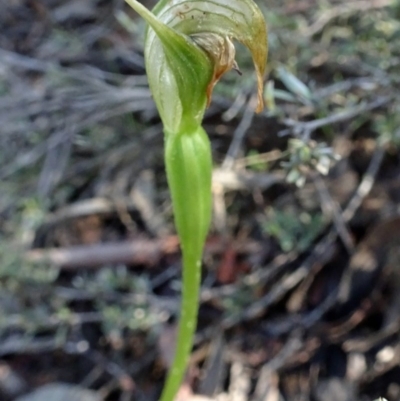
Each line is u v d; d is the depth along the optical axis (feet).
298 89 0.39
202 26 0.25
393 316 0.45
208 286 0.49
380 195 0.49
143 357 0.48
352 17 0.54
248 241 0.51
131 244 0.52
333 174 0.50
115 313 0.47
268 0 0.54
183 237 0.29
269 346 0.46
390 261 0.46
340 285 0.47
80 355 0.50
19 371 0.49
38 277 0.49
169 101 0.26
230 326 0.48
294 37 0.50
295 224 0.47
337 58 0.50
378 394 0.43
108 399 0.48
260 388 0.44
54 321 0.48
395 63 0.43
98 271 0.52
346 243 0.46
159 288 0.51
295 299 0.48
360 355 0.45
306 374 0.45
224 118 0.48
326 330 0.46
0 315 0.49
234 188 0.51
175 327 0.49
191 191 0.28
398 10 0.49
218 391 0.45
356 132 0.51
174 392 0.34
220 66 0.25
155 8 0.25
